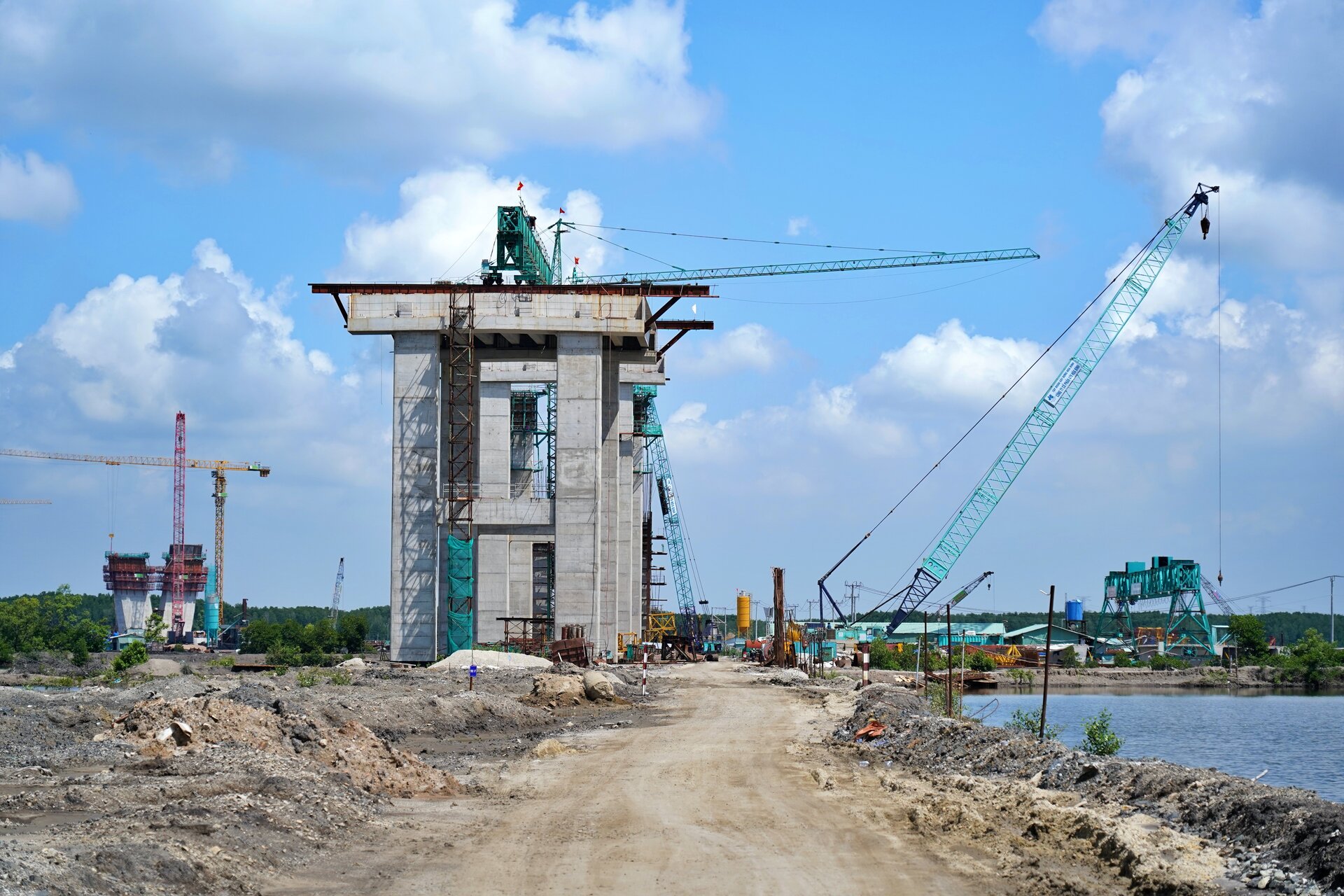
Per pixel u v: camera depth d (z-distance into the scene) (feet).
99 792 77.51
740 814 79.61
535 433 512.22
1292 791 71.51
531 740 140.36
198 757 96.94
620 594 435.53
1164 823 71.67
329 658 507.30
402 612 335.26
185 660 457.27
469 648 331.16
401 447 339.57
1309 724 305.53
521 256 385.70
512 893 56.49
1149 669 589.32
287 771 88.63
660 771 103.81
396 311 339.36
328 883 58.54
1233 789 72.43
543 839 70.64
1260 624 640.99
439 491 337.52
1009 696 454.40
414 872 61.46
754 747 126.00
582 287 338.75
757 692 242.99
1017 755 99.76
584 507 334.85
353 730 108.68
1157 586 641.81
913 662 501.15
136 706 119.44
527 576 410.72
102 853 53.47
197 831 64.08
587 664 317.63
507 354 357.00
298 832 68.49
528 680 249.75
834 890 57.00
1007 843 68.54
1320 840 59.41
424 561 336.29
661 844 68.85
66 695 176.04
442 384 353.31
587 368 338.13
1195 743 246.06
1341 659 572.10
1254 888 57.31
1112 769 85.10
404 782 93.35
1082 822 71.20
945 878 59.52
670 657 480.64
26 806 75.10
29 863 49.88
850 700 207.92
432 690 213.66
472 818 79.41
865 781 96.78
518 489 495.41
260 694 148.66
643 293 338.95
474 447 361.30
